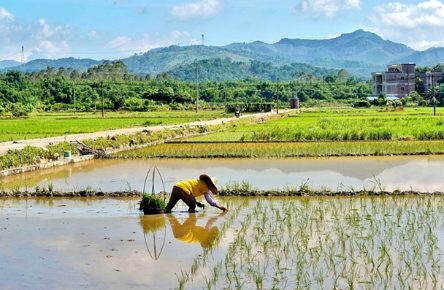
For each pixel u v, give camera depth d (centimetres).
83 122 5809
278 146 3256
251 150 3011
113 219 1415
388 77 13675
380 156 2777
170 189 1884
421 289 912
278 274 984
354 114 7531
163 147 3362
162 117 6981
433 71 15062
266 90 14888
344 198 1689
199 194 1507
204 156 2822
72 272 991
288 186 1914
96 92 11775
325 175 2183
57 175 2250
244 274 984
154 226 1338
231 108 8675
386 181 2022
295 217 1419
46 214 1478
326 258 1074
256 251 1120
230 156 2809
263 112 8388
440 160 2606
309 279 961
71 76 16450
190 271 999
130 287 920
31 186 1966
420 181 2014
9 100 9925
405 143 3325
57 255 1091
